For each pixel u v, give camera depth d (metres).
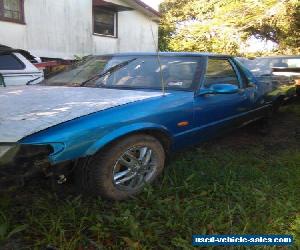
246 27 10.65
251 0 10.22
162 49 20.08
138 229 2.69
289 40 15.16
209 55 4.32
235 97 4.53
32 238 2.65
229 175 3.82
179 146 3.79
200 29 12.29
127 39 18.38
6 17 12.79
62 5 14.77
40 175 2.76
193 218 2.96
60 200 3.16
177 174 3.75
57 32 14.73
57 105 3.12
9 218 2.79
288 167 4.29
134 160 3.26
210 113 4.05
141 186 3.34
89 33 16.19
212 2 13.98
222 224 2.88
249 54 13.91
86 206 3.09
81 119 2.87
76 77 4.37
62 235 2.60
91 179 3.03
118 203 3.08
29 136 2.61
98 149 2.89
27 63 7.33
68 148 2.72
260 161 4.46
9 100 3.32
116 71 4.19
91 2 15.99
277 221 2.95
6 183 2.58
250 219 3.01
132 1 17.44
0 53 6.95
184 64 4.12
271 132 6.12
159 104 3.43
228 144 5.27
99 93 3.59
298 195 3.50
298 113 7.83
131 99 3.34
